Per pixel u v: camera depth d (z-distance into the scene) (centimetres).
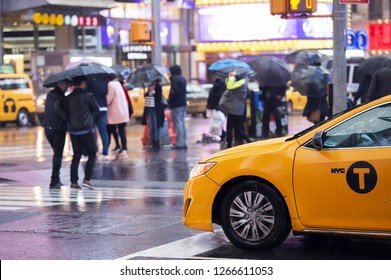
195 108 5197
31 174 2383
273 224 1155
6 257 1188
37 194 1942
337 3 1964
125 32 6225
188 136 3712
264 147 1171
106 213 1611
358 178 1095
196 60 6825
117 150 2922
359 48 2942
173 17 6688
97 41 6019
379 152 1092
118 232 1380
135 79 2981
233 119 2727
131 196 1888
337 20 1969
